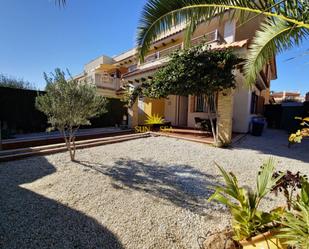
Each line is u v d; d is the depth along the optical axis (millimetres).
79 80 5863
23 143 7863
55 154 6590
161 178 4949
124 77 14867
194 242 2703
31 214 3180
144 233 2854
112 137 9805
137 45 4051
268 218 2330
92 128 13336
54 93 5348
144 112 17000
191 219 3225
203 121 12227
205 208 3566
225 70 8031
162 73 9211
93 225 2984
